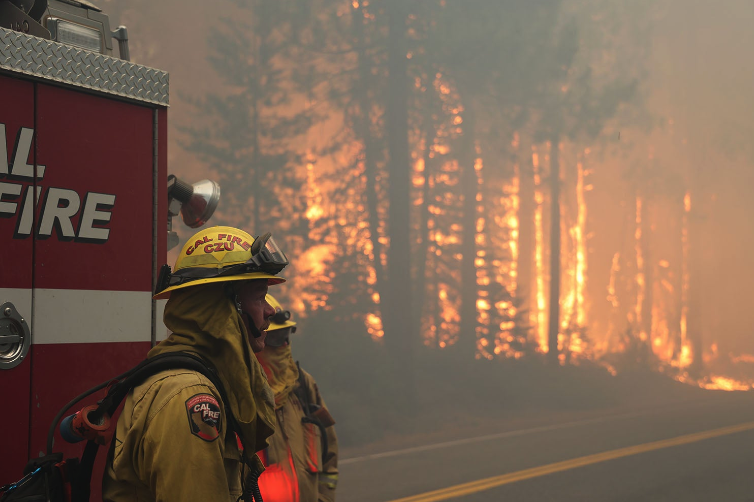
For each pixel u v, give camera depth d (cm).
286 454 370
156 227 282
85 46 280
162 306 282
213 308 189
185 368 178
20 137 244
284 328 382
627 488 1016
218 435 168
